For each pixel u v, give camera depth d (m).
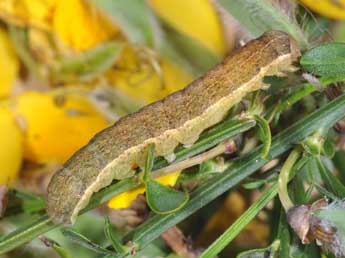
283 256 0.10
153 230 0.11
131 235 0.11
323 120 0.11
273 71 0.11
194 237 0.13
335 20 0.12
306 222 0.10
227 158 0.11
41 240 0.11
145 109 0.11
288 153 0.11
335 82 0.11
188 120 0.11
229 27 0.13
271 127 0.11
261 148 0.11
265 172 0.12
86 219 0.12
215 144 0.11
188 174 0.11
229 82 0.11
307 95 0.12
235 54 0.11
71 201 0.10
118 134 0.11
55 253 0.12
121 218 0.12
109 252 0.10
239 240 0.13
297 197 0.11
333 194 0.11
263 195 0.11
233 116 0.11
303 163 0.11
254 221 0.13
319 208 0.10
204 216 0.13
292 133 0.11
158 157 0.11
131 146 0.11
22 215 0.12
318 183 0.11
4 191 0.12
